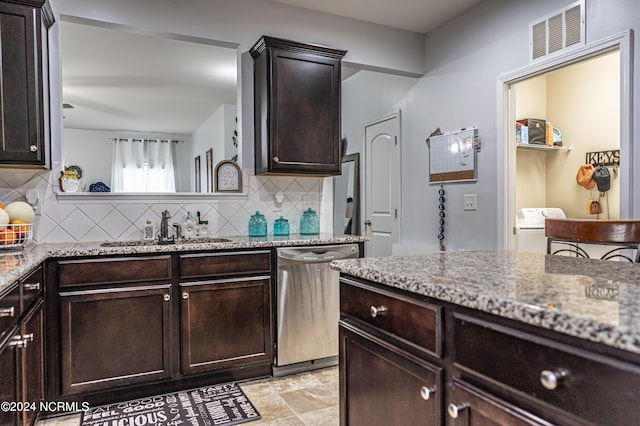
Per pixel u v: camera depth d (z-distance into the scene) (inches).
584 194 148.4
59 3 103.0
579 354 27.5
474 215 131.3
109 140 310.8
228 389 98.0
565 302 31.6
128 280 89.5
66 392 85.2
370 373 49.6
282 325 103.9
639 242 60.7
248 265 100.8
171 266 93.2
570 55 103.3
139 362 90.7
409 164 160.6
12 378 57.8
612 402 25.5
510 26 118.8
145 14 111.3
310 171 118.9
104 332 87.9
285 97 115.4
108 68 179.8
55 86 104.7
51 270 84.0
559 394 28.6
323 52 120.1
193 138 322.0
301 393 96.2
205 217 119.8
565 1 104.5
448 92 140.8
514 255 61.8
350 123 205.3
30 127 89.8
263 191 127.2
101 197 108.9
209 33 118.6
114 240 109.6
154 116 270.8
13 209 90.4
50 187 104.4
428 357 40.9
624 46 91.8
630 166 91.1
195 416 85.0
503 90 121.3
